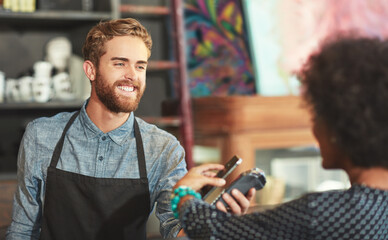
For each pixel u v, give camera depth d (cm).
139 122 203
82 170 194
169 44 443
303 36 464
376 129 114
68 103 359
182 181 142
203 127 434
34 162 196
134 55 189
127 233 191
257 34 454
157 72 439
